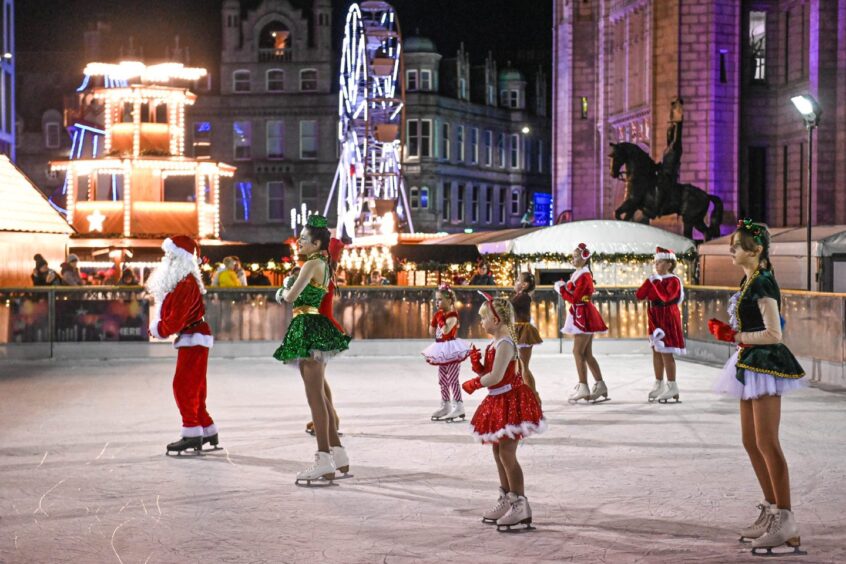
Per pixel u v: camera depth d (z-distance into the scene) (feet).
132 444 37.22
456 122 254.88
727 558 22.58
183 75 144.66
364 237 151.33
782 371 23.24
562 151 183.11
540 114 283.38
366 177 183.32
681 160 141.49
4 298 68.90
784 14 141.38
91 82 239.91
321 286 31.12
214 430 35.91
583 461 33.65
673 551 23.15
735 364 23.95
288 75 243.60
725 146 141.18
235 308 71.56
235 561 22.44
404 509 27.25
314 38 244.42
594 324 48.06
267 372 62.90
